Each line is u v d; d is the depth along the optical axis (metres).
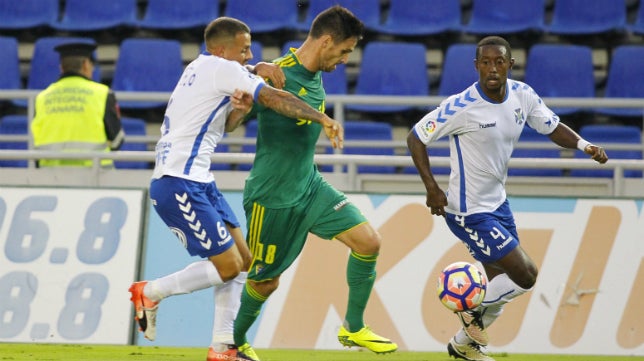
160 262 30.14
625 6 46.97
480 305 23.72
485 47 22.77
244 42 21.09
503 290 23.58
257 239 22.36
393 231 30.33
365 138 39.84
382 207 30.50
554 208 30.69
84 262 30.12
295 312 29.70
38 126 34.72
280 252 22.38
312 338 29.53
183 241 20.64
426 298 29.84
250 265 22.36
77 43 34.94
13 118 42.00
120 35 47.09
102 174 33.91
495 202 23.61
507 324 29.77
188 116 20.28
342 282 29.91
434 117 23.11
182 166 20.22
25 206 30.64
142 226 30.45
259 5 46.84
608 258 30.34
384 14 48.47
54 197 30.73
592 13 46.81
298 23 46.41
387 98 34.12
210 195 21.08
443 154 39.09
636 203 30.67
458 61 42.97
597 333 29.88
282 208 22.05
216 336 22.22
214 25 21.06
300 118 19.34
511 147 23.56
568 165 31.81
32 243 30.30
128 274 29.98
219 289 22.17
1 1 47.53
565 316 29.92
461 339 24.44
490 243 23.22
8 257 30.16
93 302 29.75
